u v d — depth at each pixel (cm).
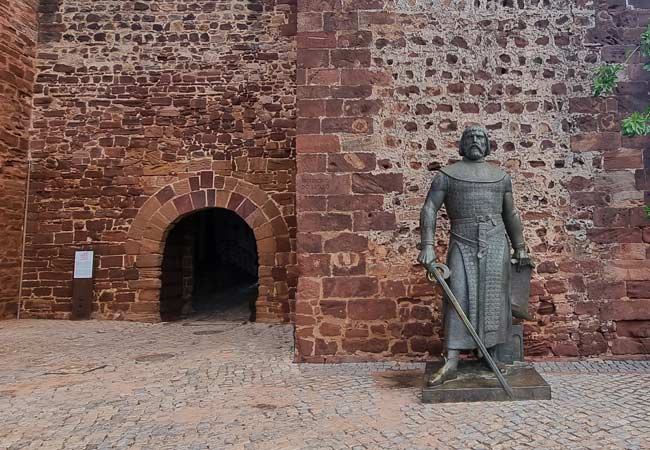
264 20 896
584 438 289
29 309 842
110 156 869
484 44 541
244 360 521
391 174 519
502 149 528
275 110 877
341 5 539
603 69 504
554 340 507
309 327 504
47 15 893
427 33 539
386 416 336
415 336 503
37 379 449
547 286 512
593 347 507
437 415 335
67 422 335
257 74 885
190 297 1007
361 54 533
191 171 867
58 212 859
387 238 512
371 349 502
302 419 333
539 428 306
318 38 535
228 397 388
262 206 859
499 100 534
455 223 399
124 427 324
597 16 544
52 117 876
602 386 402
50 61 884
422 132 527
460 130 529
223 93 883
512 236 410
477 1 546
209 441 297
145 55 888
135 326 786
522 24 543
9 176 830
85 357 545
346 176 518
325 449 281
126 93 880
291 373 462
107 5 894
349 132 523
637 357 506
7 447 293
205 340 656
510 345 412
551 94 534
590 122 531
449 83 534
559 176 525
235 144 872
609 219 520
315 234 511
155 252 852
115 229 856
